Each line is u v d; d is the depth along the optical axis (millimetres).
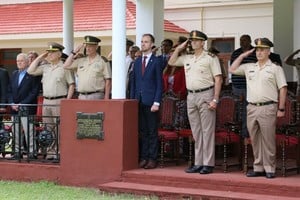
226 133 10289
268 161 9617
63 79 11383
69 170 11031
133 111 10750
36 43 23578
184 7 22156
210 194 9273
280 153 11523
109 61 11883
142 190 9812
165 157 11422
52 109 11367
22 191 10484
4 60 25266
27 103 11734
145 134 10781
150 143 10719
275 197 8977
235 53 11562
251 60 11086
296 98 10047
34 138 11555
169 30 21219
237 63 9898
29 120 11555
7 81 11914
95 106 10773
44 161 11477
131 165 10703
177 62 10477
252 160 11164
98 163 10750
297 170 10102
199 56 10086
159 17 14289
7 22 24688
